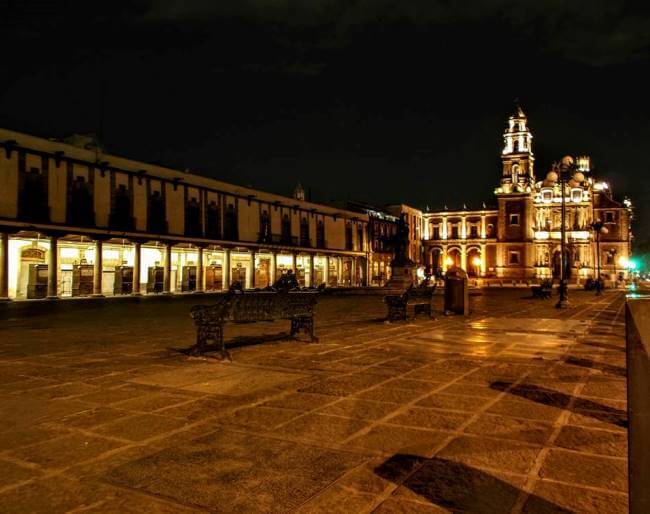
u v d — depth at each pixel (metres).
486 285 83.88
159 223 42.91
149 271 42.59
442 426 5.29
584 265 85.19
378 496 3.67
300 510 3.47
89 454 4.51
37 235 34.38
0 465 4.26
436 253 96.75
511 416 5.65
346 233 70.06
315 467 4.21
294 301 11.18
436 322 16.98
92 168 37.59
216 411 5.86
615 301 33.28
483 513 3.40
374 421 5.46
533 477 3.99
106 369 8.38
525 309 24.78
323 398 6.45
